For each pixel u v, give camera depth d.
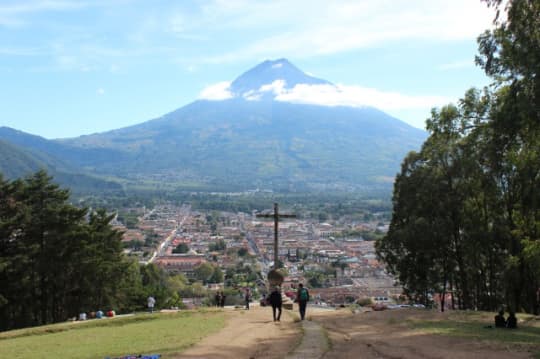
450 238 45.59
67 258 47.78
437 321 28.73
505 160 34.09
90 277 52.16
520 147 31.91
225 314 32.97
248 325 26.84
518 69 25.33
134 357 17.48
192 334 23.36
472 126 38.53
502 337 21.67
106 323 32.22
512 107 26.14
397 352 18.34
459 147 42.53
